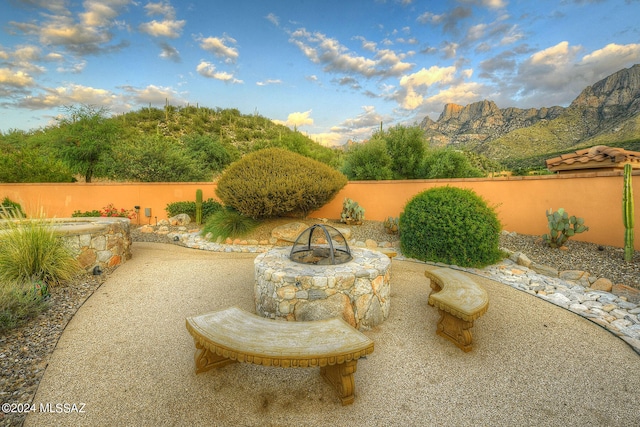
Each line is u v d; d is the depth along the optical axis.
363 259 4.23
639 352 3.10
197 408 2.32
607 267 5.46
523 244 7.02
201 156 24.14
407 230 6.78
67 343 3.18
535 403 2.40
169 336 3.37
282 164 8.17
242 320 2.71
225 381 2.63
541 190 7.70
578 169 9.91
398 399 2.45
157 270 5.80
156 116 44.97
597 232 6.73
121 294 4.59
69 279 4.84
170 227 10.30
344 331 2.52
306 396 2.47
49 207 12.09
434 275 4.11
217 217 9.05
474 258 5.99
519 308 4.19
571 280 5.29
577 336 3.43
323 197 8.48
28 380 2.58
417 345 3.26
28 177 13.31
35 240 4.69
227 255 7.06
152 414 2.25
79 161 16.83
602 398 2.45
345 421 2.21
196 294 4.62
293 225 8.38
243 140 45.41
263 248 7.70
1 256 4.46
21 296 3.71
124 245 6.38
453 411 2.31
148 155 14.88
